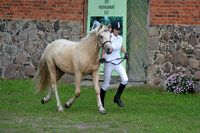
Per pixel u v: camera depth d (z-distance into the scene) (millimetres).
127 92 12422
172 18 13516
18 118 7926
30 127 7000
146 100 11211
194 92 12852
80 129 6934
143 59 14227
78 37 14312
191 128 7379
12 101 10398
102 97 9219
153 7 13570
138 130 6988
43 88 9898
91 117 8141
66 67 8914
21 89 12312
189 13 13469
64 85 13227
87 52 8461
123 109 9500
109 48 7977
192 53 13430
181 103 10828
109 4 14328
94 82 8727
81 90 12477
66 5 14320
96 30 8242
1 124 7191
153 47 13562
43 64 9750
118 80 14328
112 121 7840
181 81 12508
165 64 13516
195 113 9227
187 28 13461
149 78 13562
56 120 7805
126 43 14305
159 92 12719
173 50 13508
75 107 9648
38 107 9453
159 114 8945
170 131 7012
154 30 13586
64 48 8984
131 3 14336
